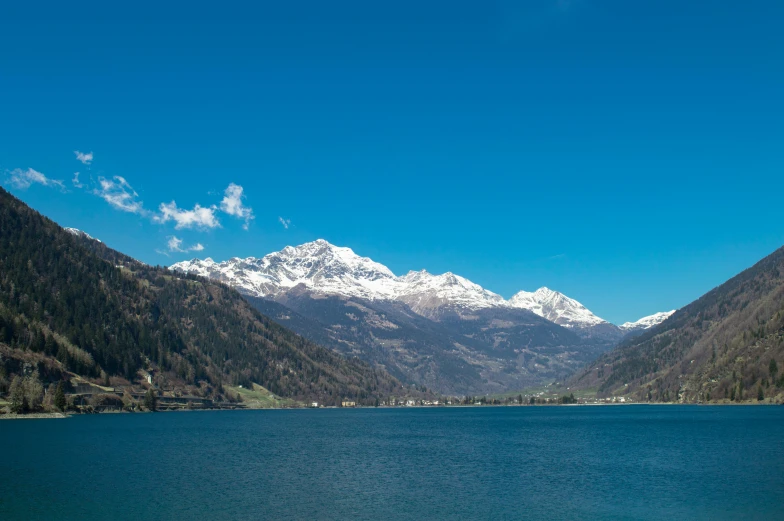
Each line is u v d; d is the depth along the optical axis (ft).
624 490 366.63
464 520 302.25
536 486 382.63
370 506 329.52
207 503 331.77
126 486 373.61
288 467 458.91
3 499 334.65
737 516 303.07
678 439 645.10
